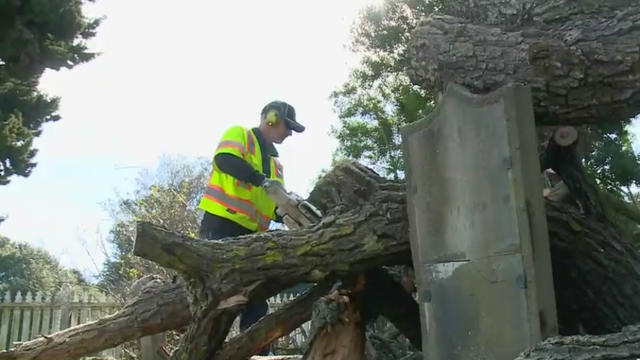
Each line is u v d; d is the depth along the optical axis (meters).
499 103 2.80
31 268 20.50
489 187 2.82
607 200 5.54
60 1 14.20
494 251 2.79
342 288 3.63
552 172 4.20
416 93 12.36
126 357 7.85
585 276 3.56
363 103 15.37
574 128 3.48
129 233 12.77
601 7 3.17
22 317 11.28
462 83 3.21
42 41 14.48
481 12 3.52
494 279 2.78
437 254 3.04
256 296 3.67
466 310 2.88
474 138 2.90
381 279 3.94
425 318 3.08
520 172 2.72
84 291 12.29
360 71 15.45
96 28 15.45
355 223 3.52
